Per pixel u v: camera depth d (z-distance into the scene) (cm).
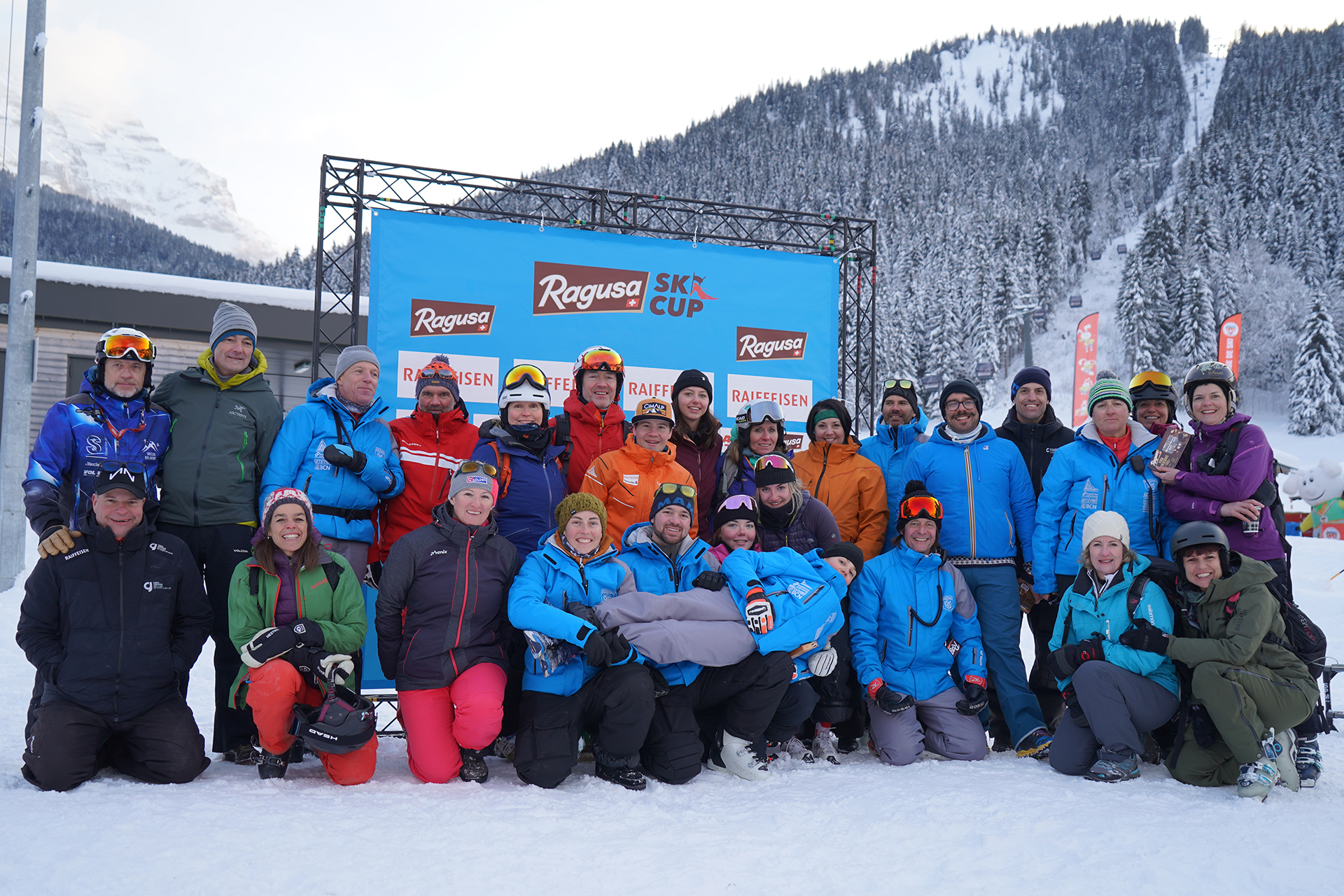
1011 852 267
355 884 227
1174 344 6256
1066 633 408
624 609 360
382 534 423
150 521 354
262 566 346
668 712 366
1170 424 450
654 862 252
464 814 296
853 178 13525
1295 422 5366
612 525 417
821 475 483
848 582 409
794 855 262
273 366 1549
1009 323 7038
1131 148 18462
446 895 222
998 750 452
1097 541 389
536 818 294
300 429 391
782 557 392
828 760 413
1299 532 2250
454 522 362
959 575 441
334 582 356
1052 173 14525
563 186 704
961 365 6812
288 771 363
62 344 1446
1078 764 380
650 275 655
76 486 353
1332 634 811
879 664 421
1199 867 254
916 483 441
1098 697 370
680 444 463
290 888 223
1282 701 346
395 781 348
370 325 596
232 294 1526
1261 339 6562
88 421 357
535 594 359
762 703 371
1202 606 375
